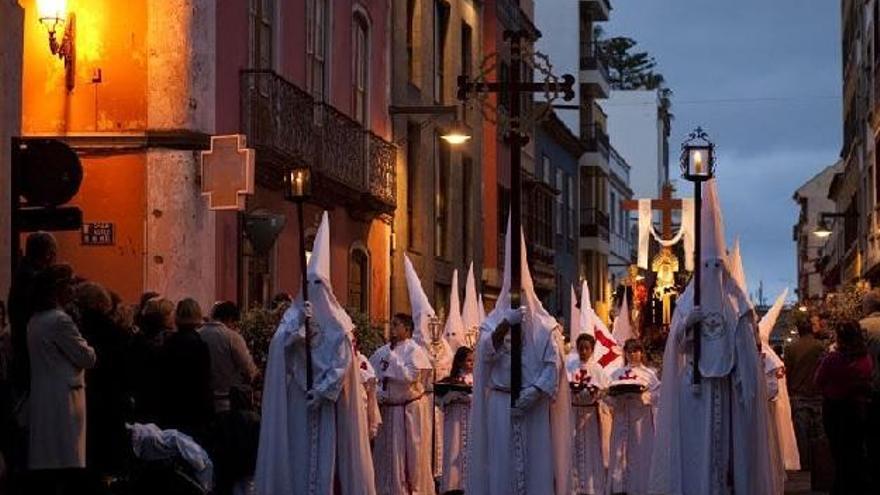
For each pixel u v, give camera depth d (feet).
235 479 55.67
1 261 57.98
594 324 75.92
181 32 75.15
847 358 63.21
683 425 55.31
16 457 47.03
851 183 188.85
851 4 185.98
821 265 261.85
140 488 51.19
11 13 59.41
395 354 68.90
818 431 84.58
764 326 78.23
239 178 73.10
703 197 55.47
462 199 134.62
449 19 130.72
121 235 75.10
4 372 47.32
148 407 53.36
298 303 54.24
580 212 226.79
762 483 54.85
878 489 63.72
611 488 71.36
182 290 74.74
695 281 54.85
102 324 49.67
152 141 74.84
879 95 142.72
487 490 54.85
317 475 53.93
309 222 93.81
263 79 83.76
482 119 140.97
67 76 75.36
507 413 54.39
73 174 50.37
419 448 69.15
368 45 108.06
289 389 54.34
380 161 104.78
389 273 111.86
